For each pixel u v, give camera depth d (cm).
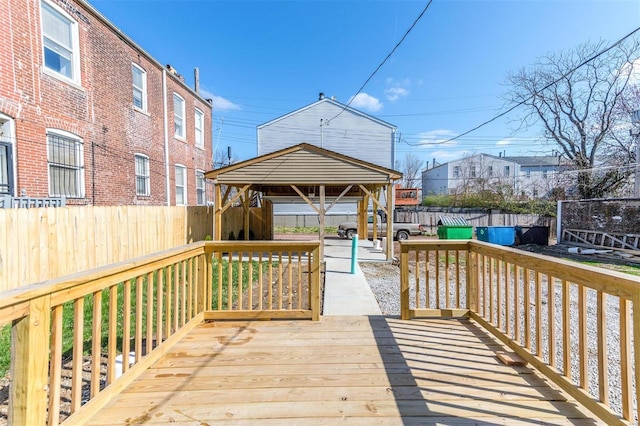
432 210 2016
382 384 212
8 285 423
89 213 570
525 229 1355
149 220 768
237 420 175
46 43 711
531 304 493
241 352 261
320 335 298
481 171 2939
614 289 165
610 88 1680
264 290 565
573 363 288
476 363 242
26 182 653
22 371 140
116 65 917
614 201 1075
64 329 360
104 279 188
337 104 2036
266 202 1424
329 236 1619
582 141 1797
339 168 879
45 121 694
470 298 350
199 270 334
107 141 880
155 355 242
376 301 475
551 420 175
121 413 180
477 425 170
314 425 172
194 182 1406
